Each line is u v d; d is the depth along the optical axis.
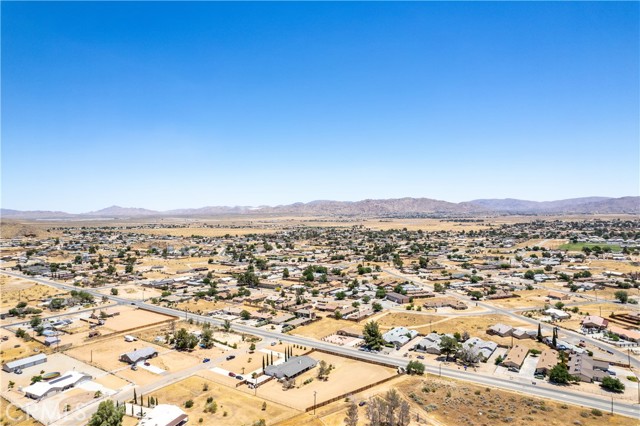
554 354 156.25
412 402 121.56
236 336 189.50
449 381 137.75
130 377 143.50
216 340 182.75
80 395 129.88
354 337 188.25
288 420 113.31
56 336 187.12
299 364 150.12
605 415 113.00
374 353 166.75
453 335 185.25
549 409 116.38
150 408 119.50
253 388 134.12
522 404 119.50
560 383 135.62
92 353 167.38
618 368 147.88
